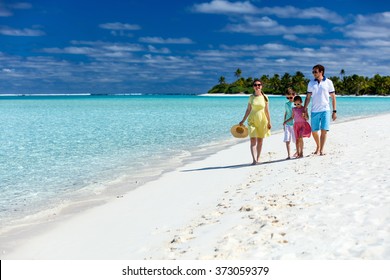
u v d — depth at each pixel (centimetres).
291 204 717
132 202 906
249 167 1195
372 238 531
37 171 1320
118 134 2388
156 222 739
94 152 1698
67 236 712
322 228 581
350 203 686
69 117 4153
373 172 912
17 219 831
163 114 4544
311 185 848
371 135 1716
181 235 637
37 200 975
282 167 1108
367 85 19100
